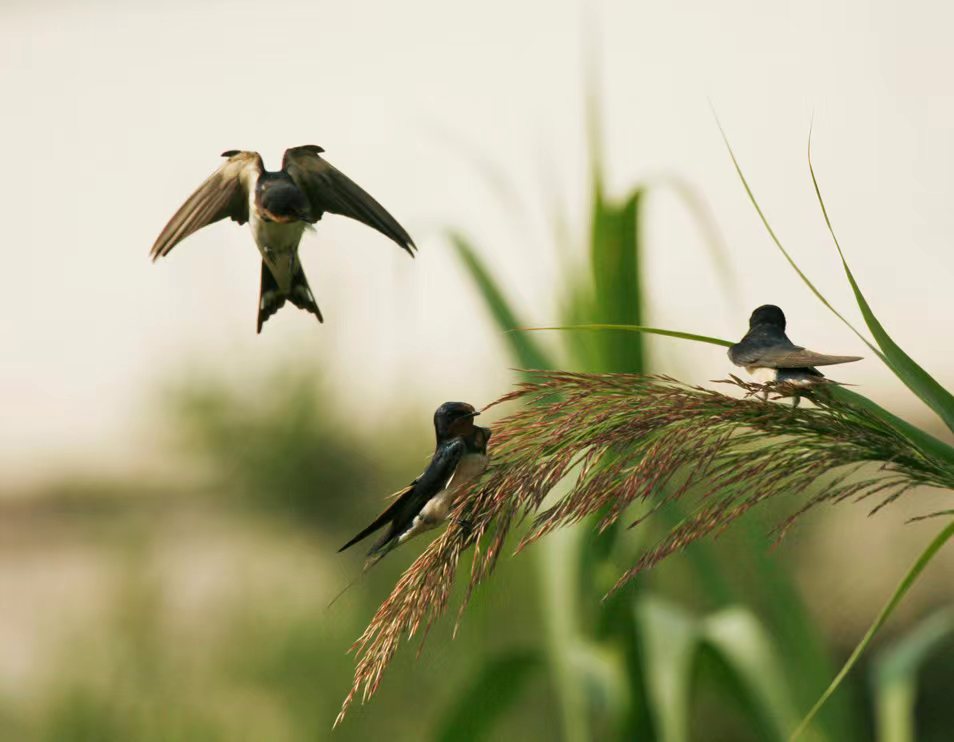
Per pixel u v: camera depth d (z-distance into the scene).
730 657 9.49
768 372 6.00
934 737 16.66
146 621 19.17
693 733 16.31
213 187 6.50
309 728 17.31
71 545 27.00
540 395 5.69
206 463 25.33
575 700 9.39
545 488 5.47
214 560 21.83
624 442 5.51
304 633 18.50
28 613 21.98
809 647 9.60
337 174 6.49
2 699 18.28
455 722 10.19
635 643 9.80
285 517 23.80
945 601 17.53
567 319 10.33
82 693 18.22
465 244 10.84
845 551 17.62
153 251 6.46
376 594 19.11
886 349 6.03
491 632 15.12
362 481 23.77
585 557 9.39
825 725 9.45
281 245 6.39
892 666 10.16
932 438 5.66
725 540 10.40
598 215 10.17
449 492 5.79
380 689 16.86
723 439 5.46
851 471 5.43
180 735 17.53
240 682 18.22
